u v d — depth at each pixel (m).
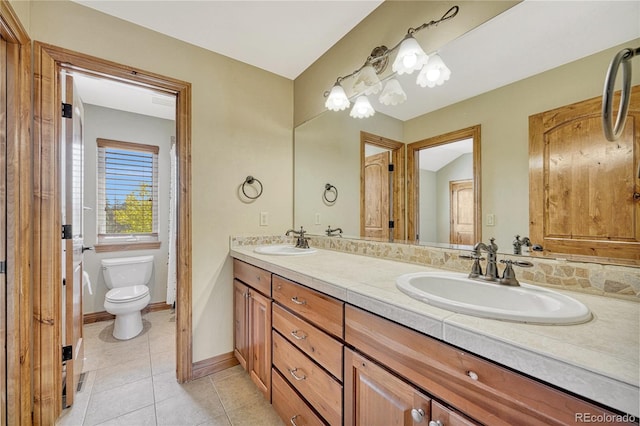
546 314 0.69
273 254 1.74
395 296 0.89
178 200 1.84
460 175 1.32
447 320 0.70
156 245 3.14
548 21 1.01
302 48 1.97
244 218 2.09
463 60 1.26
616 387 0.46
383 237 1.72
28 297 1.36
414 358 0.78
